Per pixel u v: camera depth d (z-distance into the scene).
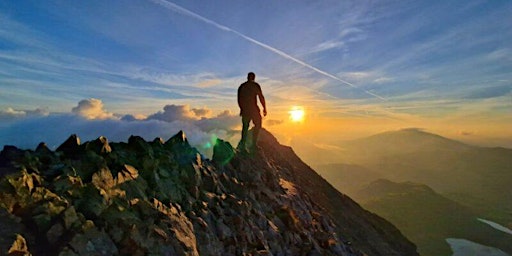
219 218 11.53
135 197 9.39
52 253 6.52
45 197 7.38
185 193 11.49
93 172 9.19
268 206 15.69
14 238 6.10
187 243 8.57
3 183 6.94
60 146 10.38
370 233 27.11
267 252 11.55
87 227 7.17
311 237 15.64
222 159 16.77
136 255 7.43
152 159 11.27
